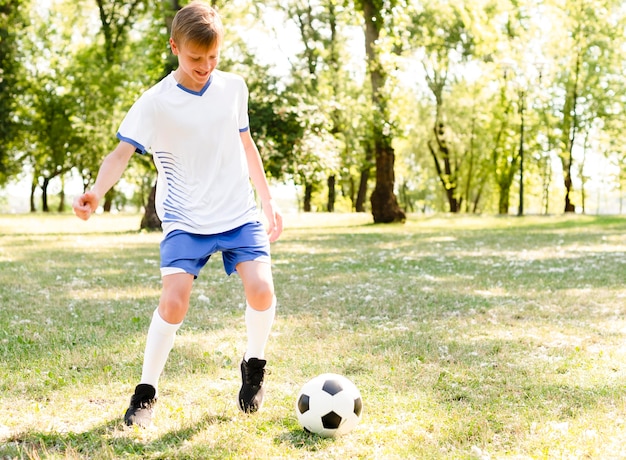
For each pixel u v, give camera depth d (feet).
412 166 178.50
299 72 82.79
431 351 16.80
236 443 10.63
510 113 140.05
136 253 46.52
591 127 142.82
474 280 31.07
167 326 11.35
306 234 71.20
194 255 11.44
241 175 12.05
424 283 30.04
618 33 126.72
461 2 85.81
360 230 79.20
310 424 11.01
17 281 30.66
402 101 86.33
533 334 18.90
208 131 11.49
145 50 97.55
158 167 11.84
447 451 10.32
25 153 139.03
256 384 12.19
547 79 131.85
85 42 124.88
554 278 31.68
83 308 23.48
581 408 12.23
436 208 203.31
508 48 99.71
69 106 119.44
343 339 18.19
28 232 74.02
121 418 11.84
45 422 11.66
